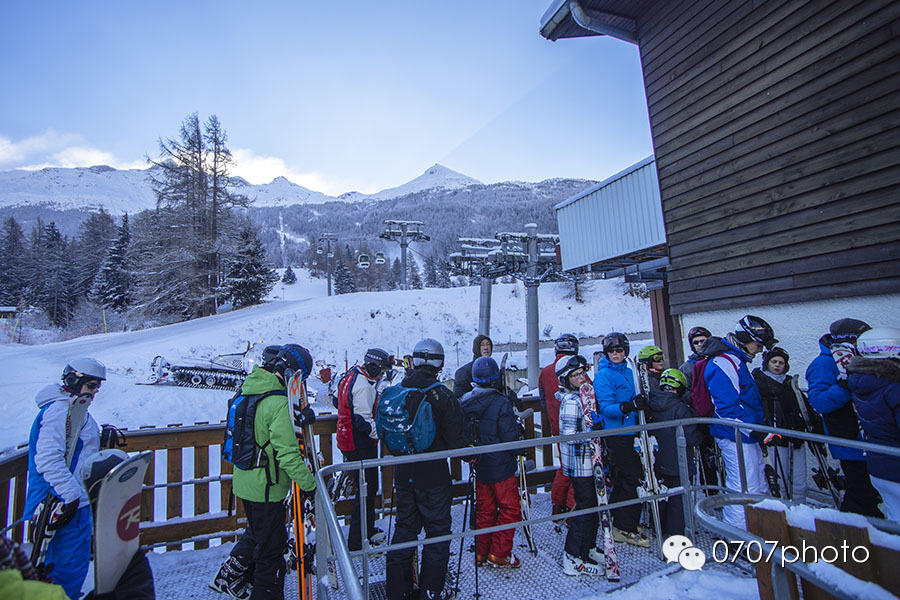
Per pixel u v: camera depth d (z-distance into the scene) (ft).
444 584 8.75
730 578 8.52
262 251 130.00
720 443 10.62
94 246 199.41
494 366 10.25
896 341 8.63
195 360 54.29
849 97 14.16
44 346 69.41
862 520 4.43
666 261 23.80
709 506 6.38
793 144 15.85
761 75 16.98
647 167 23.49
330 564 9.55
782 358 11.72
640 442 11.10
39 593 3.12
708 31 19.31
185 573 10.16
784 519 5.10
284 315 89.76
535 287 58.90
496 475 9.86
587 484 9.64
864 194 13.74
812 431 11.70
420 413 8.70
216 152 119.75
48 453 7.32
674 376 11.62
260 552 8.27
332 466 7.27
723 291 18.57
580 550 9.51
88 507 7.94
